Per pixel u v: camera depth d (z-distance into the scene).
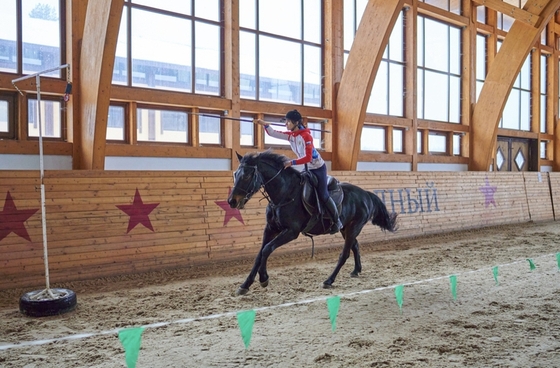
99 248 7.12
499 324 4.87
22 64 7.76
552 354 4.00
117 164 8.66
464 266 8.23
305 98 11.96
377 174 11.63
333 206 6.23
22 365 3.79
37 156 7.83
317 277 7.31
